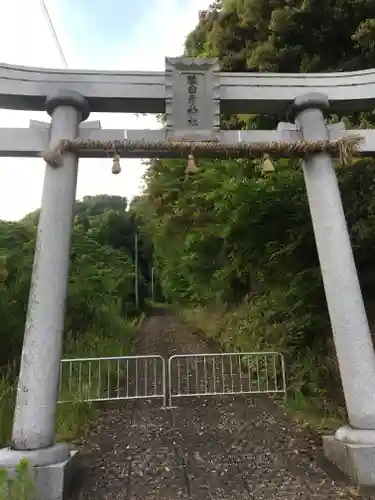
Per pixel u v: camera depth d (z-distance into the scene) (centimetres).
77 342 976
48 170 498
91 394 729
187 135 525
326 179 525
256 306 946
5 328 779
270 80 562
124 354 1084
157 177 1219
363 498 395
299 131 552
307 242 780
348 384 467
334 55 920
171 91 534
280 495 409
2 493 342
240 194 807
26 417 427
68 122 514
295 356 774
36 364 441
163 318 2486
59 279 469
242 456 513
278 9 908
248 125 1057
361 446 426
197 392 768
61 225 483
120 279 1606
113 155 514
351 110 585
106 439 582
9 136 509
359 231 709
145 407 738
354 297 487
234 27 1071
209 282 1306
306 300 762
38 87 522
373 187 717
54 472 404
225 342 1141
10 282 773
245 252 905
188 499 405
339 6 844
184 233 1284
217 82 543
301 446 536
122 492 423
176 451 534
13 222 871
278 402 729
